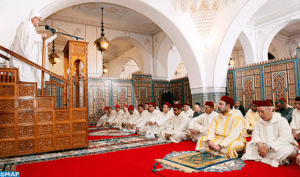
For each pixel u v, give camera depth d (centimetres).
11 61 333
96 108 836
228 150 280
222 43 670
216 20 682
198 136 410
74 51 379
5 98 316
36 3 441
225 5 657
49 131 341
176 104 452
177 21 654
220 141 298
